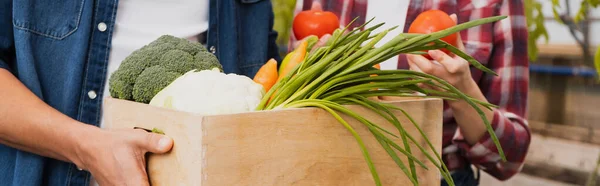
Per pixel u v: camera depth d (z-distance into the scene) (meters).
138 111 0.95
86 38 1.20
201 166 0.80
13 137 1.04
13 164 1.19
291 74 0.98
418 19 1.25
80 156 0.99
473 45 1.67
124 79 1.03
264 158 0.85
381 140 0.91
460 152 1.69
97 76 1.22
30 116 1.02
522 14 1.69
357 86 0.94
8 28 1.16
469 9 1.69
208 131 0.80
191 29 1.35
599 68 2.26
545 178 3.29
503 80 1.67
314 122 0.90
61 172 1.20
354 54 0.95
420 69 1.25
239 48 1.49
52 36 1.19
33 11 1.16
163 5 1.30
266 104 0.97
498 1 1.67
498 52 1.69
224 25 1.42
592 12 2.73
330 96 0.94
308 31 1.43
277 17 2.32
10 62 1.20
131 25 1.27
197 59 1.05
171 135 0.87
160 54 1.04
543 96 3.27
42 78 1.18
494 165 1.67
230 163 0.82
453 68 1.21
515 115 1.66
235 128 0.82
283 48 2.33
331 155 0.92
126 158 0.90
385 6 1.74
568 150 3.17
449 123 1.67
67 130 0.99
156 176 0.92
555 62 3.10
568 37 2.93
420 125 1.01
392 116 0.92
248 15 1.52
